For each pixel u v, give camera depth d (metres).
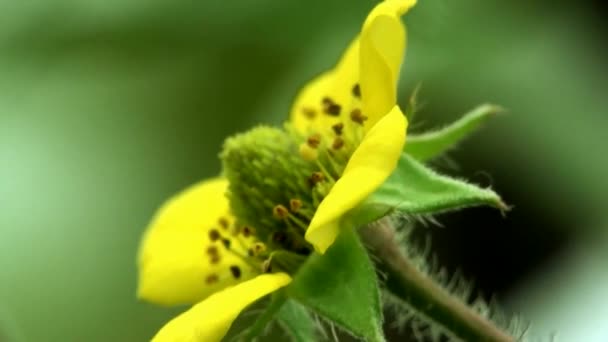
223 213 0.08
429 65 0.09
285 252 0.08
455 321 0.08
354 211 0.08
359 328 0.07
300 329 0.08
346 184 0.07
